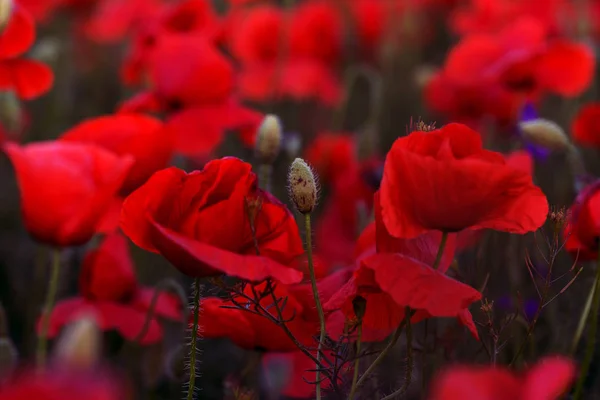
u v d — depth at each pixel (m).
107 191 0.86
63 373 0.70
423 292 0.84
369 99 1.99
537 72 1.25
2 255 1.46
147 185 0.84
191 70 1.12
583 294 1.09
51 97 1.65
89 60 2.09
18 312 1.31
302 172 0.86
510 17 1.62
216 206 0.85
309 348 0.89
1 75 1.05
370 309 0.89
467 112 1.38
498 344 1.00
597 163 1.54
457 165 0.83
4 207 1.63
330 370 0.89
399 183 0.84
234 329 0.93
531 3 1.60
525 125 1.04
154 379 1.06
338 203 1.19
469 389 0.74
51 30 2.11
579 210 0.95
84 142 0.96
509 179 0.84
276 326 0.92
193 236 0.85
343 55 1.95
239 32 1.57
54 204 0.86
